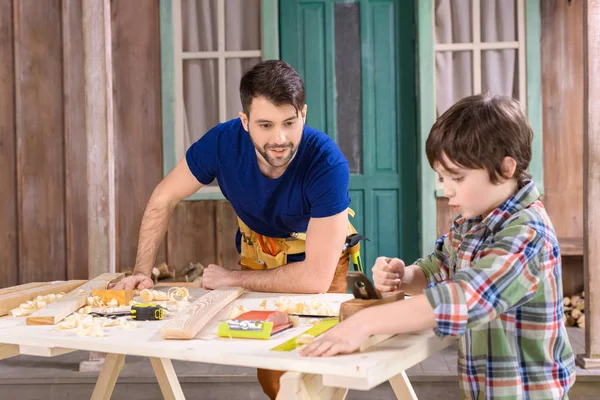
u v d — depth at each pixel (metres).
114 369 2.01
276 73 1.72
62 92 4.50
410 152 4.40
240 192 2.12
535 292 1.20
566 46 4.29
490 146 1.22
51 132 4.51
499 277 1.14
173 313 1.63
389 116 4.41
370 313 1.17
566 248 4.00
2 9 4.48
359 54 4.41
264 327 1.33
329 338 1.16
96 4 3.29
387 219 4.43
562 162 4.30
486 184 1.26
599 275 3.07
